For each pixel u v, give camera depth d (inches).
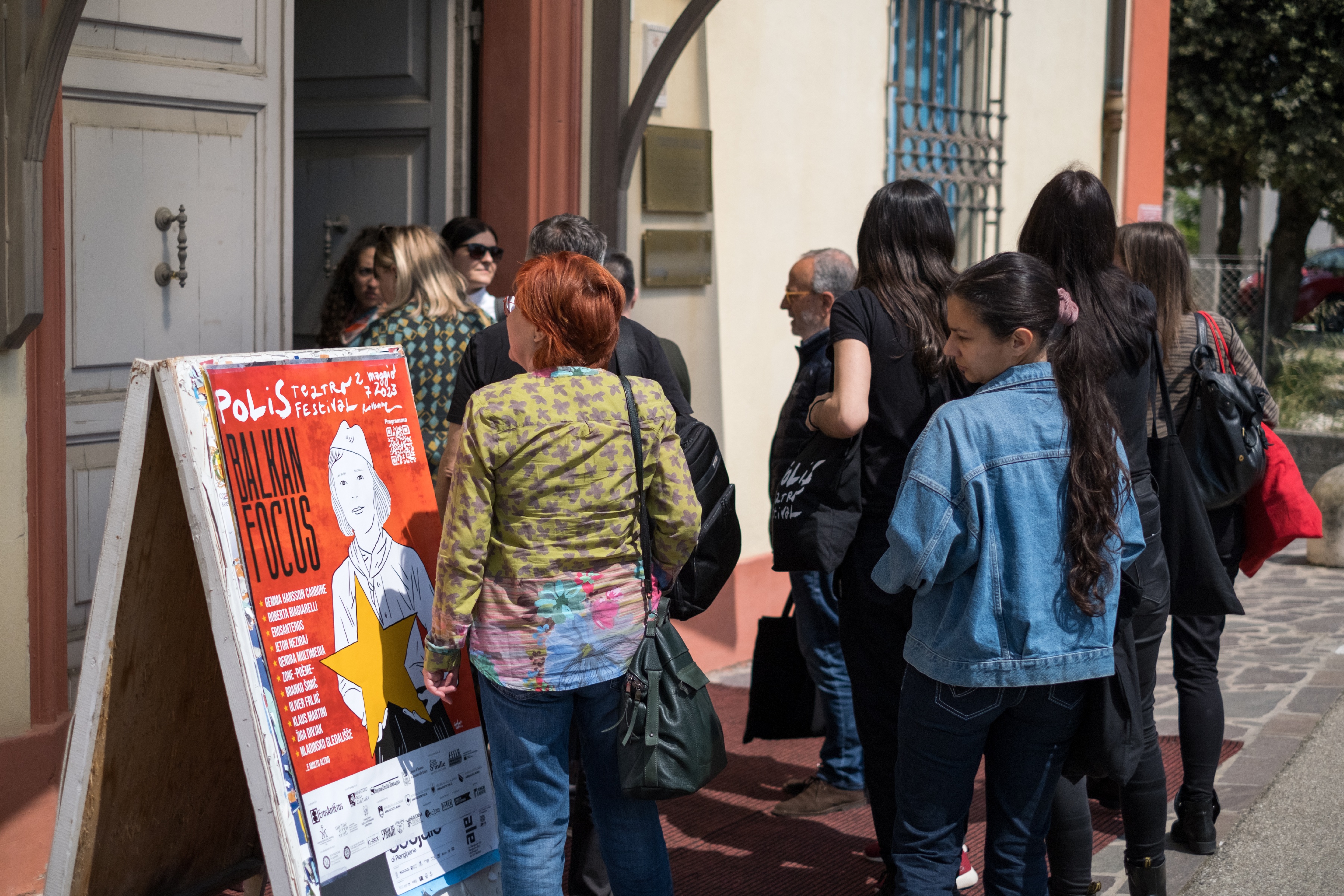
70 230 130.5
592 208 188.4
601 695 97.8
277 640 89.5
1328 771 165.9
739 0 212.2
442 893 99.3
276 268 156.7
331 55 192.1
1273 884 133.5
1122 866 138.2
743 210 217.8
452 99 182.9
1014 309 90.5
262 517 90.1
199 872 104.3
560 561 95.0
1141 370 110.4
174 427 85.7
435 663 95.3
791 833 149.2
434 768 101.2
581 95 185.5
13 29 111.0
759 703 152.2
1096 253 109.1
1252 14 500.7
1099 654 90.7
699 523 101.8
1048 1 298.5
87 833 92.1
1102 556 89.7
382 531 101.0
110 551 88.5
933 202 117.7
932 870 95.0
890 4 247.4
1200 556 123.2
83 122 131.1
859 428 112.3
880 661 117.2
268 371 93.4
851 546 117.9
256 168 153.1
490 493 93.2
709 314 212.5
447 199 183.6
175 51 141.9
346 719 94.0
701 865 139.8
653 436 99.0
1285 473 142.8
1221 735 140.6
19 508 122.6
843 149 239.3
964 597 91.6
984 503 89.0
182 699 96.9
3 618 122.2
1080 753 94.4
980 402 91.3
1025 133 295.7
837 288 145.2
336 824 91.4
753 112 217.6
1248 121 506.9
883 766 118.3
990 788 96.0
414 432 106.7
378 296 181.6
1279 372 461.1
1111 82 325.4
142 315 139.3
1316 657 223.1
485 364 111.1
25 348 121.4
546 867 98.8
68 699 128.7
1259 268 472.4
